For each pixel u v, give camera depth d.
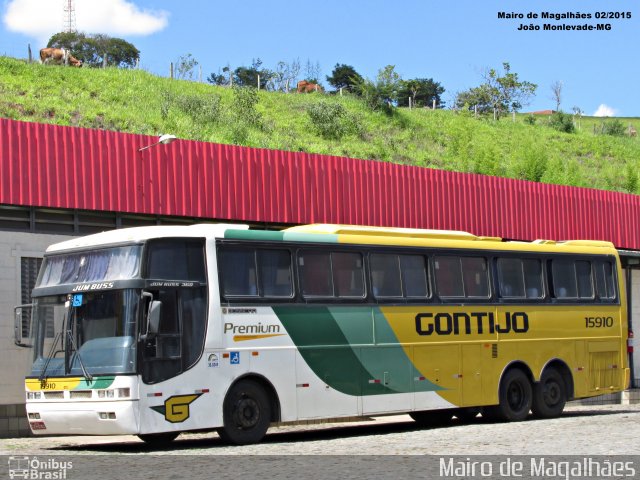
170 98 45.94
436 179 27.97
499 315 20.69
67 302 15.67
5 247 19.41
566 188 31.77
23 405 19.50
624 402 30.38
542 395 21.45
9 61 43.78
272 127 49.81
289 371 16.83
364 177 26.06
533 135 74.62
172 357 15.31
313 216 24.72
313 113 53.59
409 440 16.50
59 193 20.14
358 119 56.47
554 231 31.19
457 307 19.84
